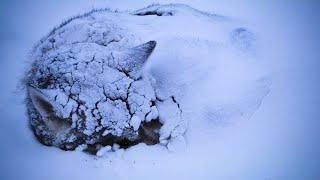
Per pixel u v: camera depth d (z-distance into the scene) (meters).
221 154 4.25
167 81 4.37
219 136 4.35
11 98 4.62
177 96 4.32
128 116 3.86
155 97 4.16
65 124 3.76
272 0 7.50
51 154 4.00
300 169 4.23
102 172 3.90
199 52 4.69
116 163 3.93
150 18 5.49
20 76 4.96
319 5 7.34
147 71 4.36
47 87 3.91
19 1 6.69
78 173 3.90
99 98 3.80
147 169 3.96
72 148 3.99
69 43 4.81
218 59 4.74
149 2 6.99
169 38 4.80
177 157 4.09
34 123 4.02
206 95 4.42
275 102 4.90
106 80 3.88
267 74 5.08
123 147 4.02
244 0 7.42
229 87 4.57
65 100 3.72
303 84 5.22
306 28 6.55
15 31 5.91
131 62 3.96
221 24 5.66
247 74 4.84
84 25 5.11
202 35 5.05
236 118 4.48
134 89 3.94
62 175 3.89
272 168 4.22
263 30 6.18
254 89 4.77
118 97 3.86
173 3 7.03
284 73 5.32
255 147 4.39
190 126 4.25
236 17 6.62
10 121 4.31
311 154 4.39
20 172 3.90
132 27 5.16
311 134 4.61
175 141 4.08
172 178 3.98
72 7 6.65
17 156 4.01
